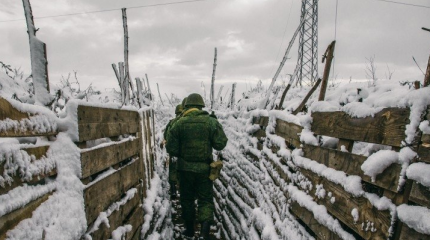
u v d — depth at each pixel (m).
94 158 1.63
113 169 2.00
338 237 1.49
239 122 4.98
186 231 4.09
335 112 1.73
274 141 2.87
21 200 1.02
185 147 3.77
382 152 1.22
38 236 1.10
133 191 2.43
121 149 2.16
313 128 2.04
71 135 1.45
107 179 1.82
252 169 3.53
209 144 3.80
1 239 0.92
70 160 1.41
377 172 1.21
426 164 0.98
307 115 2.17
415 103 1.07
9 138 1.05
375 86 3.28
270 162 2.95
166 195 4.47
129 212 2.29
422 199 0.98
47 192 1.22
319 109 2.01
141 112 3.10
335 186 1.58
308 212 1.88
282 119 2.75
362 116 1.43
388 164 1.16
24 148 1.10
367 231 1.25
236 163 4.35
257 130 3.76
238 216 3.59
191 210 3.96
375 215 1.21
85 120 1.56
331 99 4.00
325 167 1.73
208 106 12.90
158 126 7.69
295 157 2.21
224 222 4.22
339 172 1.55
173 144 3.82
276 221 2.44
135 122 2.68
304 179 2.03
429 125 1.00
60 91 2.27
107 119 1.92
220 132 3.85
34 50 1.60
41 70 1.63
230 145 5.06
